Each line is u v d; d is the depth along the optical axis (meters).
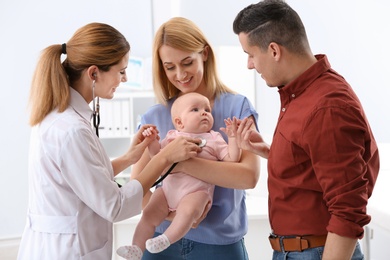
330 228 1.56
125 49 1.85
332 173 1.54
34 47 5.28
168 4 5.67
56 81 1.79
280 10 1.68
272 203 1.78
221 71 5.02
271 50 1.69
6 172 5.23
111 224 1.92
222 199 2.08
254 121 2.09
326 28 4.76
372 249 3.88
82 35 1.81
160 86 2.15
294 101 1.68
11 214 5.26
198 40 2.00
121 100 5.08
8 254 4.97
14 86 5.22
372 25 4.61
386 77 4.57
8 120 5.21
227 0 5.68
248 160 1.99
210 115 2.09
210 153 2.04
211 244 2.08
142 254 1.98
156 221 2.05
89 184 1.71
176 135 2.11
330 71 1.69
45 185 1.78
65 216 1.79
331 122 1.53
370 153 1.64
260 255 3.14
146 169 1.87
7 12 5.18
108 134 5.08
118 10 5.57
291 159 1.66
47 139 1.75
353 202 1.54
